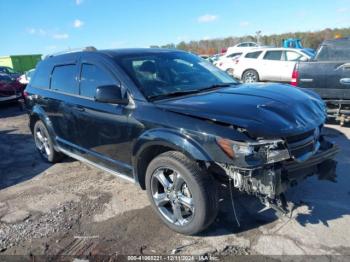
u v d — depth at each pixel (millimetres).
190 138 3086
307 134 3266
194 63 4594
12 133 8695
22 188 4930
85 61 4496
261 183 2881
